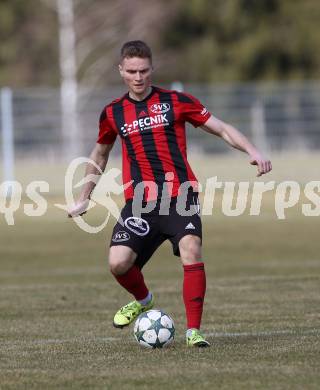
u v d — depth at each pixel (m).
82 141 105.38
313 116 107.69
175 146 27.64
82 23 179.88
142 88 27.44
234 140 27.47
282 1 195.62
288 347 27.00
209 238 67.00
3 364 25.67
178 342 28.53
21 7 189.00
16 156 100.31
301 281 44.81
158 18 184.75
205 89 106.44
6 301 40.25
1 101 100.12
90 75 179.88
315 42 192.88
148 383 22.56
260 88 107.25
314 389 21.59
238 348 27.00
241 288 42.69
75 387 22.36
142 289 29.03
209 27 194.38
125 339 29.88
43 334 31.45
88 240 66.62
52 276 50.34
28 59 186.38
